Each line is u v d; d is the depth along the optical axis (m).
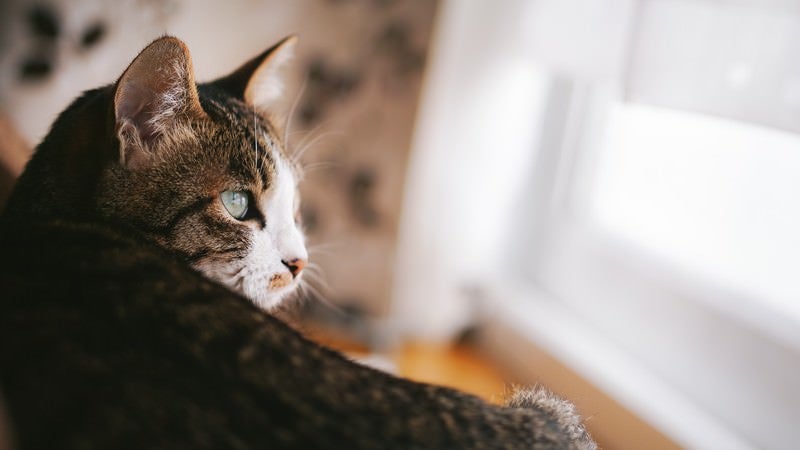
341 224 0.63
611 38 0.48
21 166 0.45
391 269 0.63
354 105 0.61
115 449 0.26
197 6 0.59
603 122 0.60
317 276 0.58
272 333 0.31
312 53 0.61
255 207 0.40
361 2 0.59
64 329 0.28
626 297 0.57
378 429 0.28
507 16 0.58
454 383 0.60
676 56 0.42
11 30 0.56
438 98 0.60
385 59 0.59
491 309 0.67
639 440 0.51
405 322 0.66
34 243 0.34
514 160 0.63
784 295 0.47
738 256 0.50
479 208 0.64
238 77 0.46
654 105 0.43
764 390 0.48
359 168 0.62
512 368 0.63
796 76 0.39
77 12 0.57
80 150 0.37
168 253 0.37
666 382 0.54
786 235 0.47
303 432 0.27
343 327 0.64
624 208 0.59
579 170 0.62
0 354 0.28
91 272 0.31
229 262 0.39
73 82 0.58
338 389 0.29
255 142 0.40
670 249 0.55
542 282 0.66
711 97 0.42
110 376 0.27
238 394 0.28
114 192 0.36
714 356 0.51
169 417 0.27
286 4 0.60
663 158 0.55
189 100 0.38
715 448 0.47
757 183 0.49
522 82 0.60
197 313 0.31
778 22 0.40
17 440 0.26
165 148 0.37
